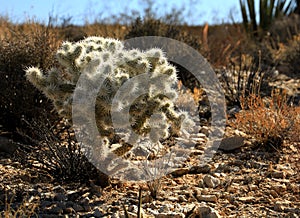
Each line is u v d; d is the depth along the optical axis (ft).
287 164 12.63
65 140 13.25
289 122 13.83
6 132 13.85
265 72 19.90
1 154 12.90
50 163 12.11
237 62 23.03
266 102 17.01
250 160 12.88
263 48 25.03
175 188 11.23
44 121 13.64
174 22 24.82
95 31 23.17
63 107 10.66
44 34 15.71
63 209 10.07
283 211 10.20
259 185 11.43
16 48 14.28
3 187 10.72
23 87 13.71
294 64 23.17
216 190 11.19
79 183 11.27
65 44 10.70
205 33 24.12
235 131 14.78
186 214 9.66
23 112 13.69
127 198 10.61
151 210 10.00
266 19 31.53
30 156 11.81
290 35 27.86
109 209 10.14
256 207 10.41
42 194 10.51
